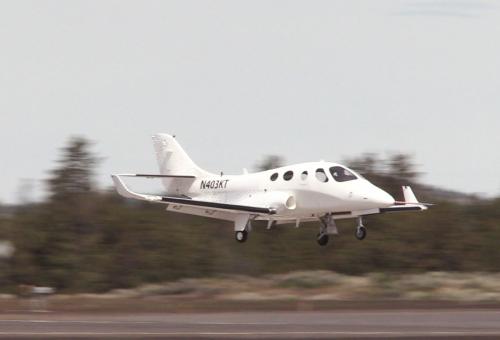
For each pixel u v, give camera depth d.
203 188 130.88
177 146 135.75
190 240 142.12
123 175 120.12
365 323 74.38
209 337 64.56
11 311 87.12
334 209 115.69
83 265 133.12
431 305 90.81
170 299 105.56
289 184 118.56
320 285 122.12
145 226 143.50
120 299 106.50
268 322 75.38
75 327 71.12
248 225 120.56
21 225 139.75
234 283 126.69
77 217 142.12
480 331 68.88
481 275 134.12
